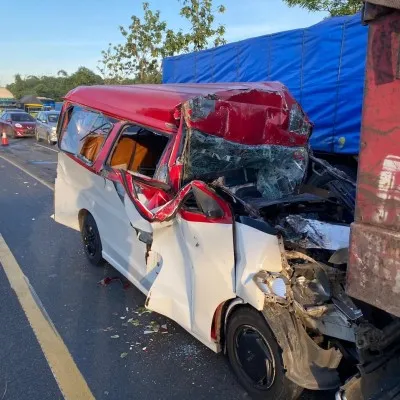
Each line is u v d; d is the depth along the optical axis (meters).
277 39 6.61
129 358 3.64
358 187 2.02
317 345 2.85
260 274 2.78
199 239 3.29
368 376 2.60
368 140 1.95
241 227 3.01
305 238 3.16
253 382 3.10
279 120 4.34
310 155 4.76
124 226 4.50
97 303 4.60
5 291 4.86
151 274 4.05
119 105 4.61
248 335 3.09
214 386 3.29
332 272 2.83
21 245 6.40
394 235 1.89
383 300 1.97
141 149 4.96
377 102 1.89
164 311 3.74
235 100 3.99
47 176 12.34
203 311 3.29
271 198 3.94
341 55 5.68
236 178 4.21
